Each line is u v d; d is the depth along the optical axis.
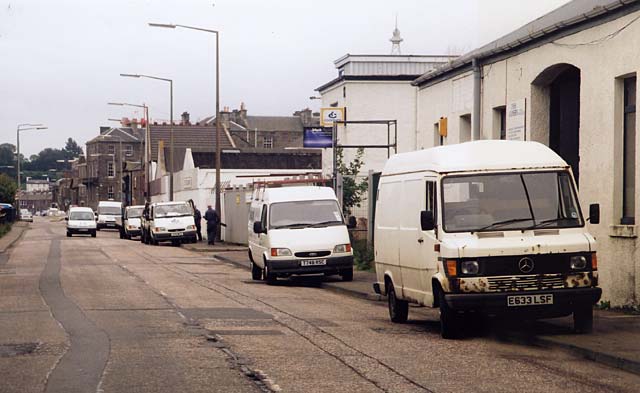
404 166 16.23
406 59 51.44
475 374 10.77
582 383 10.27
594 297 13.48
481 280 13.37
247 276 29.03
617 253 17.16
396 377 10.52
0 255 41.34
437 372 10.88
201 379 10.31
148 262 35.59
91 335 14.02
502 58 22.58
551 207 14.06
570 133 20.53
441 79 27.38
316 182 40.97
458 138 26.09
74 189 170.38
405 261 15.64
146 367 11.09
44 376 10.48
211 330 14.66
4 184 96.25
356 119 51.31
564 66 19.95
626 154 17.41
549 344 13.11
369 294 21.67
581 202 18.62
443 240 13.83
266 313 17.39
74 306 18.56
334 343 13.30
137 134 152.62
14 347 12.82
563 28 19.17
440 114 27.62
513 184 14.23
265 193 27.33
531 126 21.12
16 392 9.56
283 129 131.38
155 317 16.55
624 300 16.95
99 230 90.25
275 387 9.84
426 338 14.07
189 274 29.05
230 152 70.56
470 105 24.98
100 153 148.88
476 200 14.13
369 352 12.45
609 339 13.14
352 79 51.28
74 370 10.88
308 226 25.88
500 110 23.41
